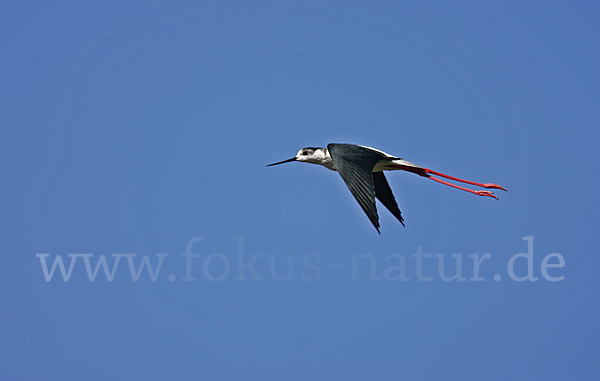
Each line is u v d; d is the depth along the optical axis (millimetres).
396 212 15289
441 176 15445
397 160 14461
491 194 15414
